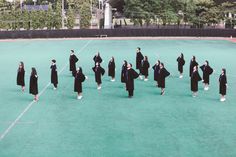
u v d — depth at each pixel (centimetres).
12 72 3300
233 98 2331
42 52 4747
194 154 1400
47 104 2195
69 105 2170
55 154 1409
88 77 3078
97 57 3142
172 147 1475
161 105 2161
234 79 2961
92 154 1405
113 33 7012
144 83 2833
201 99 2311
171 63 3781
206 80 2569
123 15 8388
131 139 1573
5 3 10456
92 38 6875
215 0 8019
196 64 2794
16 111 2039
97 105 2167
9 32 6688
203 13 7888
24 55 4450
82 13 8350
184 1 7919
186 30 6994
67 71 3359
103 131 1683
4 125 1783
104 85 2761
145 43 5919
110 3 7706
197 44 5741
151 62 3853
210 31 6944
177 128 1720
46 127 1747
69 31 6875
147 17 7988
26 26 8019
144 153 1412
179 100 2286
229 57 4222
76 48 5194
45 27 8269
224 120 1848
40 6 10825
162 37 7012
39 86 2719
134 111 2028
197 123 1798
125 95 2430
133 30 7012
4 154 1412
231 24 7556
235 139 1567
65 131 1688
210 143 1520
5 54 4559
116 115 1948
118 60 3981
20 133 1662
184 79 2984
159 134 1636
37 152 1431
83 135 1628
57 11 8100
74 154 1408
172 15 7925
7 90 2588
